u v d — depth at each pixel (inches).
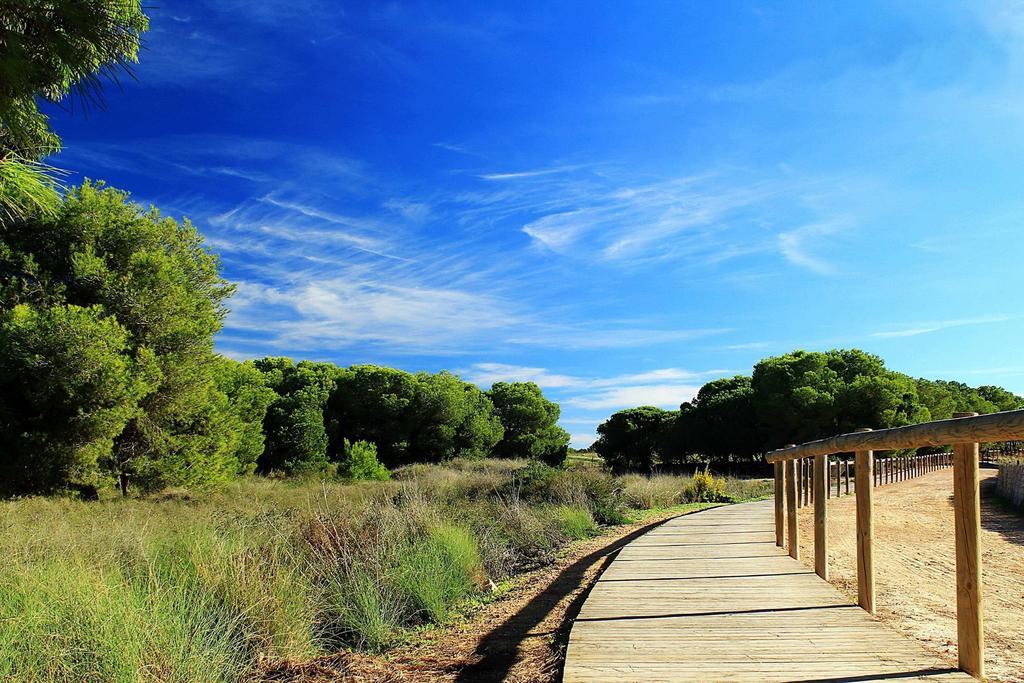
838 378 1614.2
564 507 463.5
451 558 282.7
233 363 1013.8
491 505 473.1
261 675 166.7
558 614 212.4
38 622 150.2
